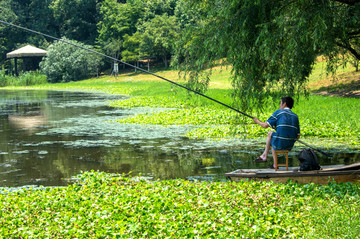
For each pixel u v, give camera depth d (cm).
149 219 623
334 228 552
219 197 739
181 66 1141
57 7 8156
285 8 929
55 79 7106
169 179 965
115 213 666
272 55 937
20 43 8344
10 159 1230
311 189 754
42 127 1894
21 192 873
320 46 919
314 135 1473
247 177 845
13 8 8444
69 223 634
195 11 1116
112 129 1784
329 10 873
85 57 6825
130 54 6550
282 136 836
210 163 1109
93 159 1208
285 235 550
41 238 580
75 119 2161
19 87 6322
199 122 1881
